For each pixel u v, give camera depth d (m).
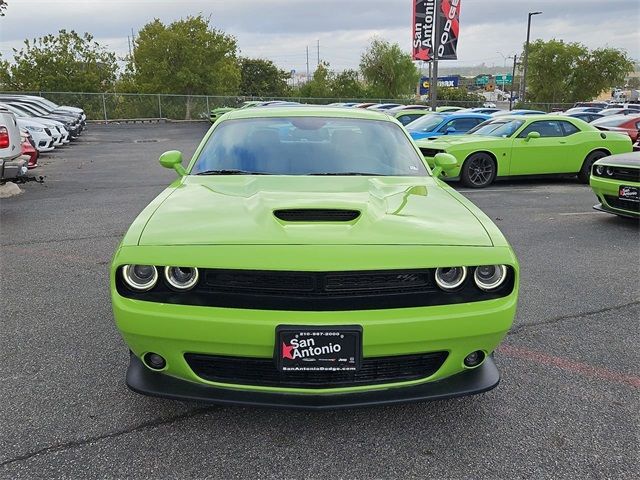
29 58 37.34
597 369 3.23
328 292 2.21
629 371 3.21
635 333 3.76
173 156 3.70
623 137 11.30
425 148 10.57
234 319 2.18
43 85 36.91
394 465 2.33
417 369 2.39
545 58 52.78
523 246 6.09
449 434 2.55
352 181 3.23
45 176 11.84
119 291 2.29
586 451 2.44
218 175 3.36
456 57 27.02
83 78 37.78
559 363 3.30
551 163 10.86
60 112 23.92
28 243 5.98
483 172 10.53
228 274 2.24
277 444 2.46
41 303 4.16
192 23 39.66
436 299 2.29
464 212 2.75
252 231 2.36
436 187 3.27
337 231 2.37
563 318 4.02
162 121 37.28
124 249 2.31
